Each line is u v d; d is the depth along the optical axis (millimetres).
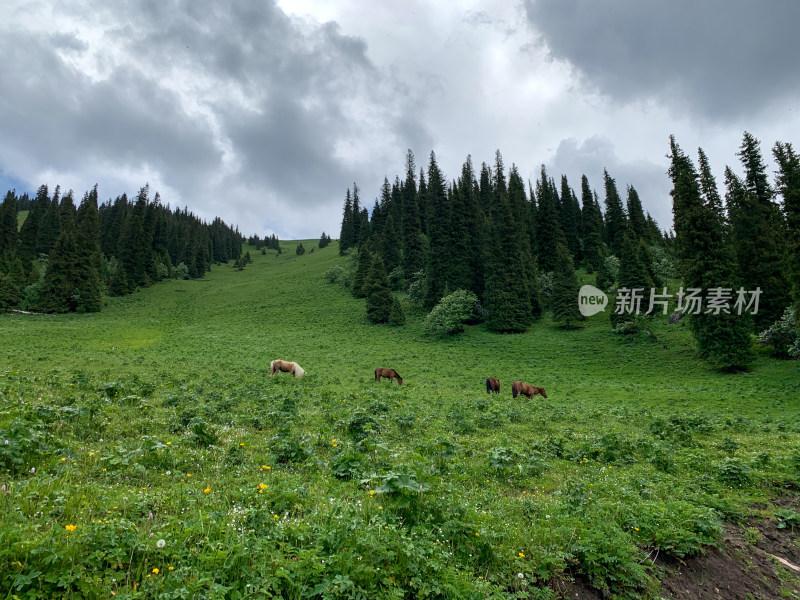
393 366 39250
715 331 36125
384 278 67062
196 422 9961
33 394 13617
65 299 65500
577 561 5641
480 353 47750
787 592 5867
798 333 34344
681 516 6977
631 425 17594
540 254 78250
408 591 4449
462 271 65938
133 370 25625
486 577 5074
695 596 5625
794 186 34312
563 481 9203
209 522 4977
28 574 3596
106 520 4602
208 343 47281
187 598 3660
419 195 105750
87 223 83062
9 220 90250
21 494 5180
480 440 12578
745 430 16500
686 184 41250
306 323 64375
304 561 4270
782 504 8469
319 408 16312
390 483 6230
